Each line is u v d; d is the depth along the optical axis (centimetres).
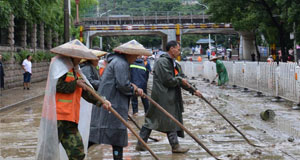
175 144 819
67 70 565
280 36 4897
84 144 646
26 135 1085
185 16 8162
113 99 681
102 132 680
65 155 638
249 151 822
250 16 4778
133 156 800
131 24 7919
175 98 820
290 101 1741
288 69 1616
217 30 8238
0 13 2445
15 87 2969
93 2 6406
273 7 4712
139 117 1364
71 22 4572
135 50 680
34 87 3002
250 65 2202
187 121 1242
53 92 559
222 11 4922
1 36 2784
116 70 675
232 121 1228
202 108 1566
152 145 908
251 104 1667
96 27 7650
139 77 1244
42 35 4091
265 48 8619
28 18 3212
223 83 2598
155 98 813
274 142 913
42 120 564
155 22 8238
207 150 748
